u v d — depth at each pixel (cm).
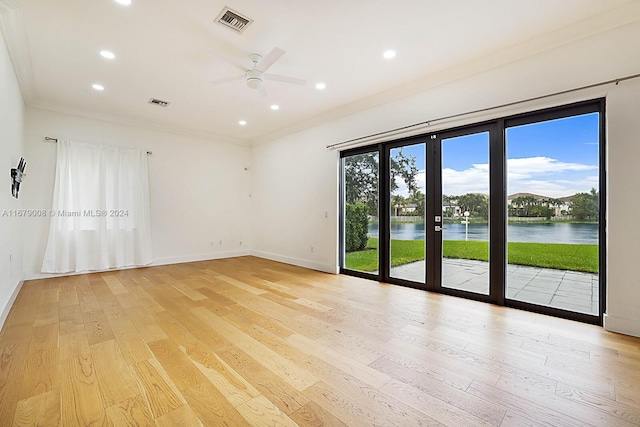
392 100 407
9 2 228
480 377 181
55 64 327
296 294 364
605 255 256
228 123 555
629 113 240
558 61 275
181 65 332
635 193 238
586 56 260
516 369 189
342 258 493
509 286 319
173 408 152
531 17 249
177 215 587
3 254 276
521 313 293
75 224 462
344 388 170
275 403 157
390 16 249
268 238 639
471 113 332
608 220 249
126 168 516
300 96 423
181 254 592
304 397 162
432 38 281
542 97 283
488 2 231
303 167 550
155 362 200
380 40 285
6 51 275
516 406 153
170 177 577
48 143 447
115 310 305
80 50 300
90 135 488
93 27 262
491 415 147
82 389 168
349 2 232
